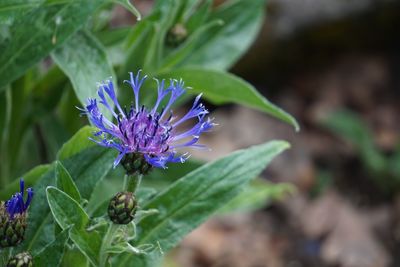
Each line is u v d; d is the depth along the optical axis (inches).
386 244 60.9
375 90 69.4
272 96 67.1
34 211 23.3
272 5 63.6
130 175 21.9
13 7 23.8
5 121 26.9
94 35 26.9
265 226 60.9
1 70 24.6
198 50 29.8
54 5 24.1
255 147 24.6
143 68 27.1
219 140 62.5
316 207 62.4
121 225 22.1
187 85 26.8
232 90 26.5
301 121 66.9
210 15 29.8
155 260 24.1
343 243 60.5
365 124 67.8
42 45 24.3
